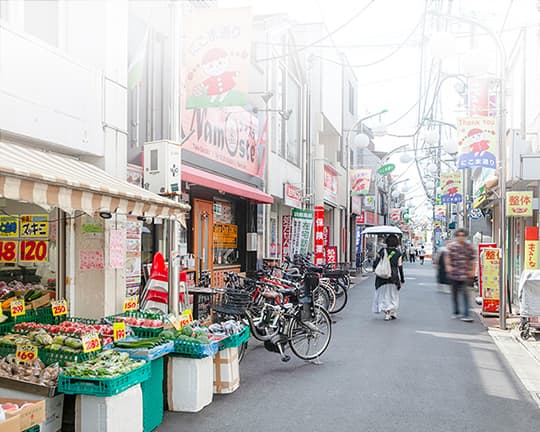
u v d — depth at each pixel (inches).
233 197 502.3
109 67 261.3
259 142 536.1
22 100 203.8
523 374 277.1
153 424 199.8
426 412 216.8
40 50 213.8
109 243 252.7
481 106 495.5
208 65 302.2
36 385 177.3
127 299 252.4
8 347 191.2
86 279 251.8
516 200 410.9
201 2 384.5
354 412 216.5
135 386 183.9
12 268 257.4
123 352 196.1
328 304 494.6
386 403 228.4
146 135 322.7
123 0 273.7
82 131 239.6
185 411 216.5
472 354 325.1
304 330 304.7
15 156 169.8
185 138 338.0
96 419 172.1
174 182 285.3
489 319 464.1
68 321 225.9
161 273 279.3
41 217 253.3
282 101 637.9
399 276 486.3
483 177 700.0
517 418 210.5
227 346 243.0
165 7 332.5
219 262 477.4
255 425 201.8
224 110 436.1
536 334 377.4
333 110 953.5
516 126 513.3
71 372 174.4
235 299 309.4
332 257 813.9
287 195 628.4
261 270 449.1
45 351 191.2
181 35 304.3
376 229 887.1
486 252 478.3
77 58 247.3
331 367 292.2
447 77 459.5
